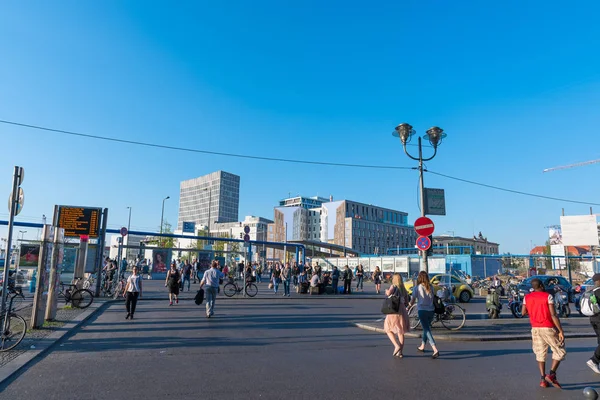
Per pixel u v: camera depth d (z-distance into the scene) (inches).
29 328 410.0
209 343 361.4
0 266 974.4
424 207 535.8
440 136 542.6
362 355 322.0
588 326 528.1
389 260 1729.8
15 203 388.8
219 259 1529.3
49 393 221.0
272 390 227.3
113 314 553.6
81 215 758.5
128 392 222.5
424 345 336.8
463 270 1528.1
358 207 4763.8
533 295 253.8
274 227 4776.1
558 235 2436.0
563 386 244.2
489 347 367.2
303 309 648.4
